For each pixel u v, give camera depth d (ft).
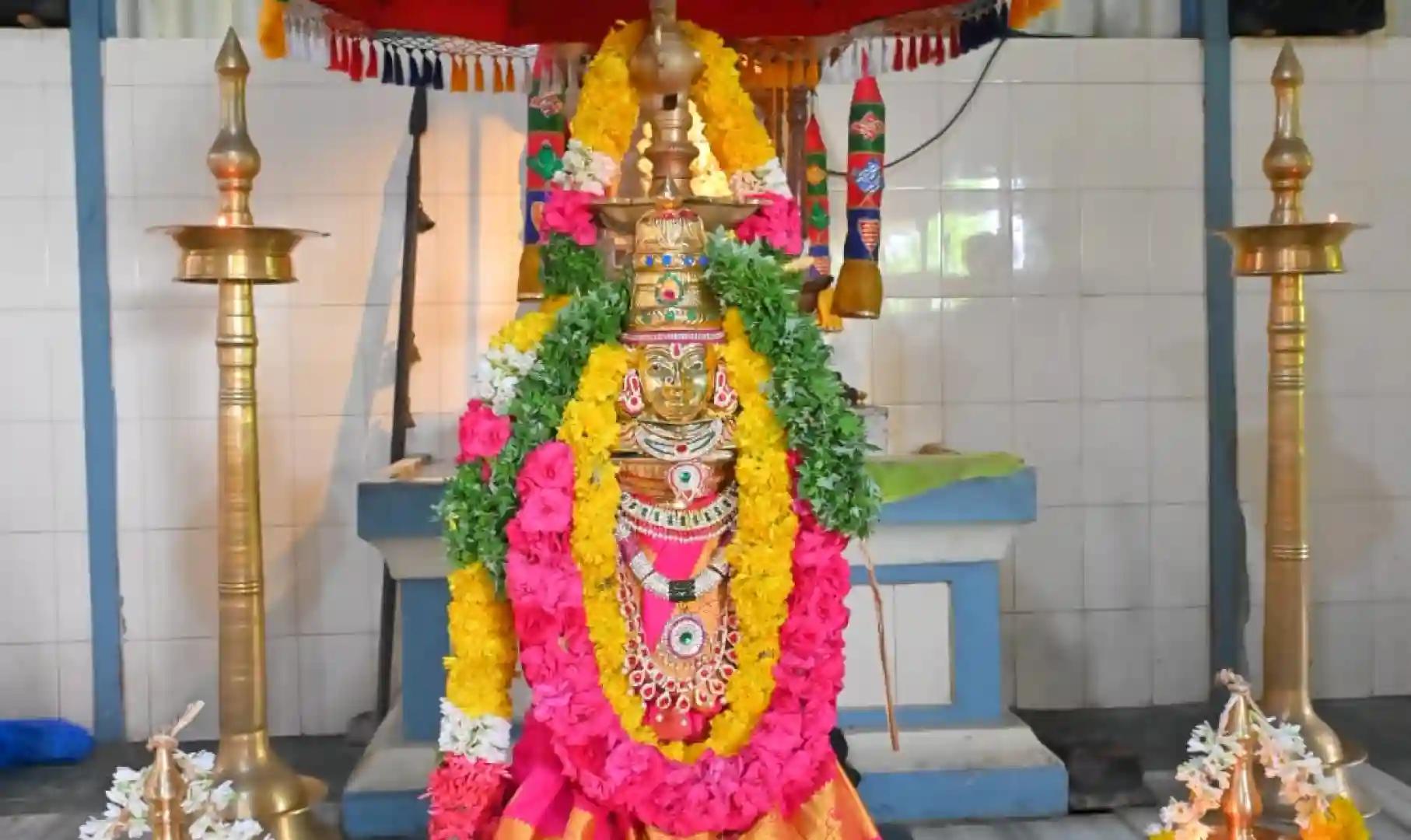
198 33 12.62
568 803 6.60
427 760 9.97
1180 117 13.15
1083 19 13.23
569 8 8.73
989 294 13.07
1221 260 13.14
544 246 7.28
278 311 12.62
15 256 12.39
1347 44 13.24
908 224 13.00
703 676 6.74
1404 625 13.47
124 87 12.44
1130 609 13.25
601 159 7.10
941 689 10.66
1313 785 7.59
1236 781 7.14
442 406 12.74
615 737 6.42
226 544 9.07
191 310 12.58
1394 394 13.43
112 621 12.55
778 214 7.26
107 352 12.46
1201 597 13.32
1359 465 13.42
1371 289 13.38
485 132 12.71
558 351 6.63
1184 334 13.23
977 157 13.01
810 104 10.80
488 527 6.53
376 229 12.68
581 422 6.53
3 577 12.48
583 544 6.47
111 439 12.50
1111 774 10.57
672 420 6.64
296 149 12.58
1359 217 13.30
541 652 6.42
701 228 6.81
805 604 6.59
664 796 6.37
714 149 7.40
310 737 12.69
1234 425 13.21
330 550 12.73
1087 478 13.19
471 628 6.61
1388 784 10.78
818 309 10.87
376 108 12.63
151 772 6.61
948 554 10.55
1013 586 13.16
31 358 12.44
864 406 11.52
